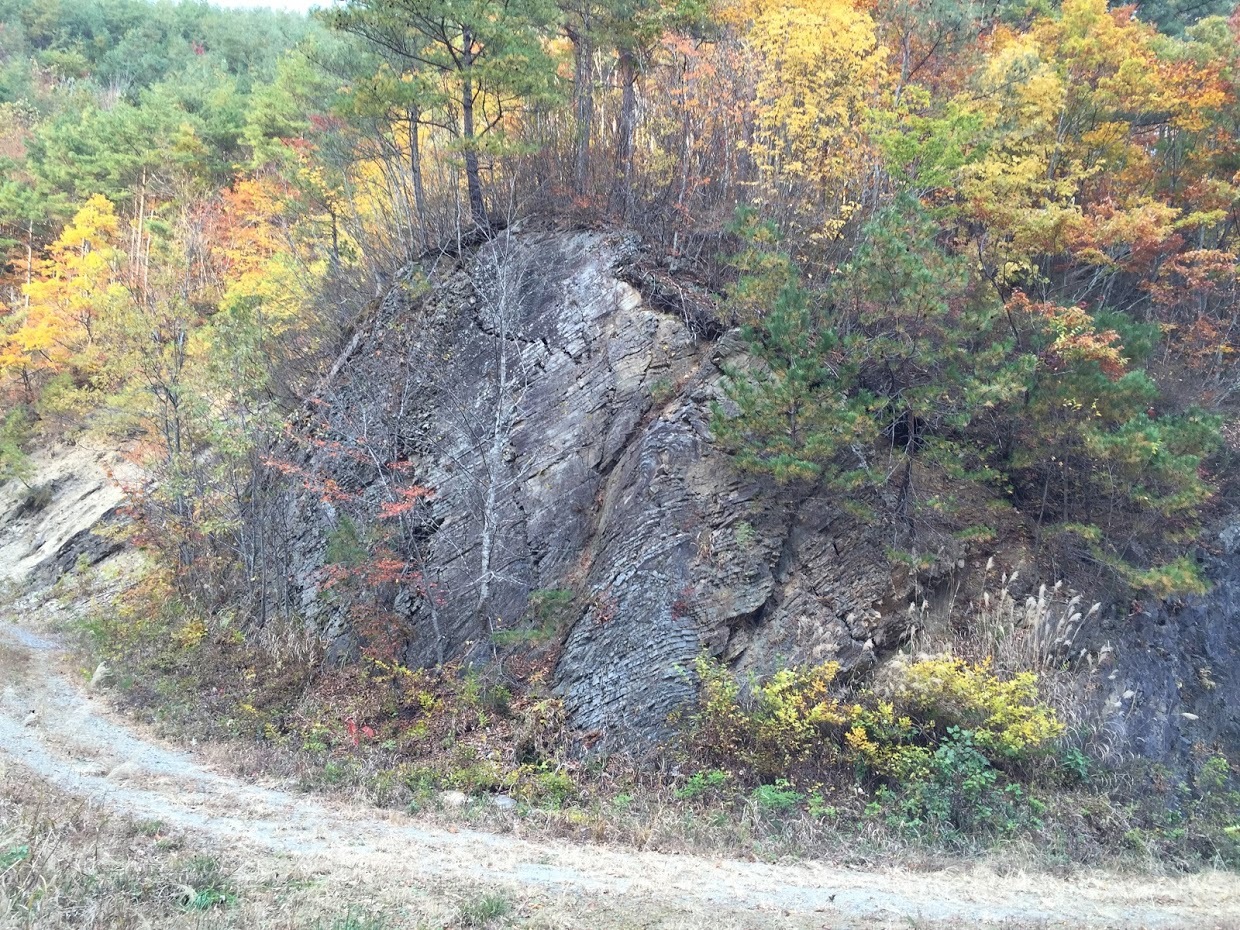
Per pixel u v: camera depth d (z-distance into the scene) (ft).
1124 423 40.11
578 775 37.96
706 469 43.65
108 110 150.20
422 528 52.65
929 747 35.65
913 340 39.93
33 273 119.34
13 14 226.79
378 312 62.54
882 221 40.04
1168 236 50.44
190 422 66.13
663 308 49.70
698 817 33.58
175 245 88.69
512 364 53.21
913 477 43.14
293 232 83.41
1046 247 47.78
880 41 58.03
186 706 49.34
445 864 27.07
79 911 19.88
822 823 32.73
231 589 63.72
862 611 39.78
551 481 49.19
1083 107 55.26
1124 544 42.68
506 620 47.37
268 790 35.76
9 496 100.48
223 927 19.84
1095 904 26.96
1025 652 38.24
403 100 57.06
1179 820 34.88
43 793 31.40
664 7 60.44
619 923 22.76
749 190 53.36
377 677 47.91
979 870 29.30
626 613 41.83
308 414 63.26
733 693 37.14
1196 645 41.78
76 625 72.43
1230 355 52.54
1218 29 55.42
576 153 61.11
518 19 57.36
